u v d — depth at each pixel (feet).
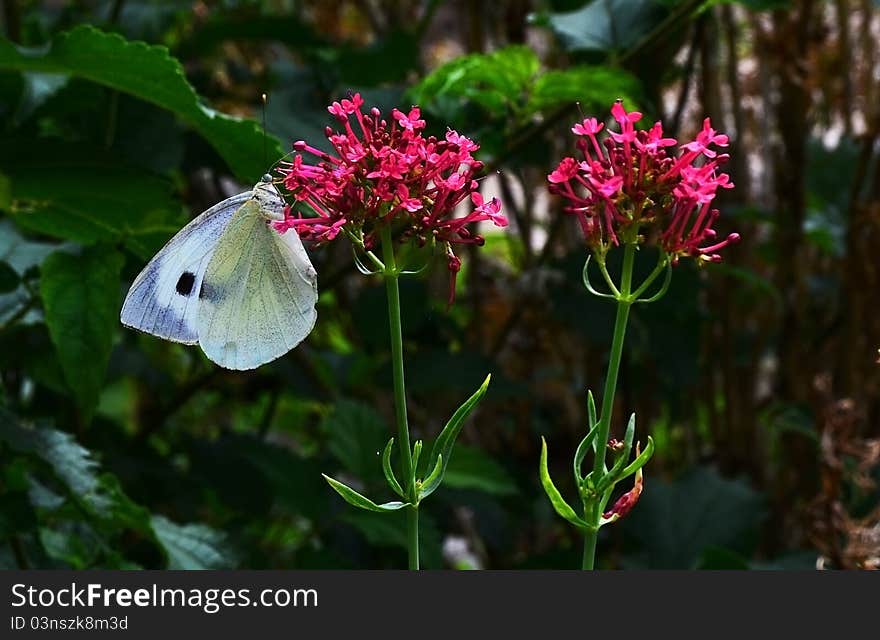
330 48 2.27
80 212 1.98
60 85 2.06
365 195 1.80
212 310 1.90
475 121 2.18
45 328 2.11
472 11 2.37
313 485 2.18
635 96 2.07
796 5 2.28
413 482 1.78
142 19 2.36
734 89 2.36
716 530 2.18
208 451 2.26
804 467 2.32
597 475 1.78
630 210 1.78
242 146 1.94
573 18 2.16
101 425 2.26
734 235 1.77
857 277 2.29
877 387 2.31
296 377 2.33
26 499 1.95
